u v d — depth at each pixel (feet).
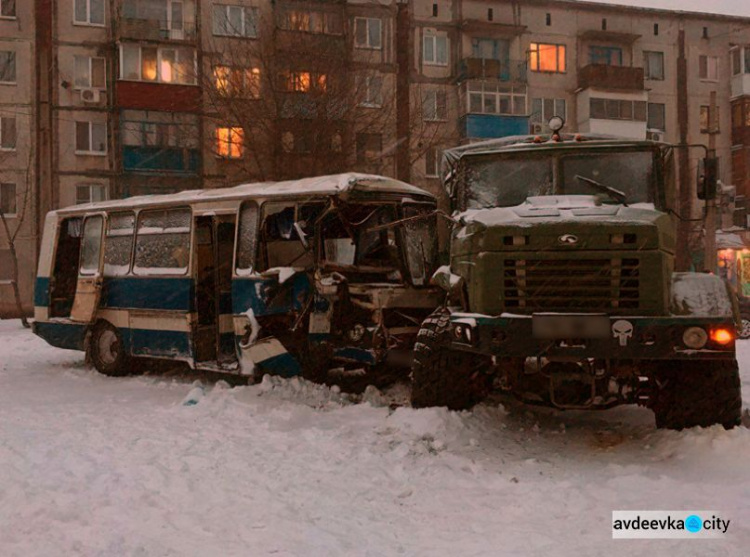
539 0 121.70
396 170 106.01
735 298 20.57
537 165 24.94
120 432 22.65
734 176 128.57
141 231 35.83
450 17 117.39
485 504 16.28
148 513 15.16
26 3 103.40
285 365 29.48
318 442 21.34
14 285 85.61
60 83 102.94
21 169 102.47
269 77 90.07
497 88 116.06
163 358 34.12
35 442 21.07
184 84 102.53
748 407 25.76
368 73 106.32
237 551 13.19
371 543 13.85
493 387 23.09
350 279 30.32
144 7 104.01
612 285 19.72
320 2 106.93
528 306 20.31
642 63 126.72
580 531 14.38
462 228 23.09
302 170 88.89
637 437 21.93
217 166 104.58
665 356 19.12
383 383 30.94
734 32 129.80
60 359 45.16
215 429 23.18
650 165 24.32
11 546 13.33
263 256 30.58
